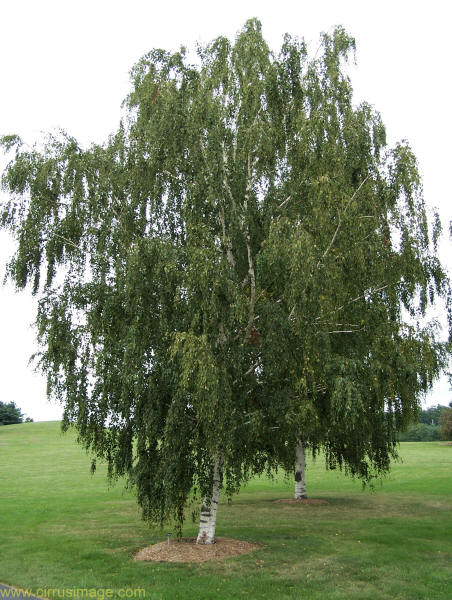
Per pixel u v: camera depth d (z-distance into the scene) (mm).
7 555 14336
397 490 28859
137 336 12445
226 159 14219
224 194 13648
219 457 13742
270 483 33750
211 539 14469
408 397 14734
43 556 14125
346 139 14789
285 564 12812
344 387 11539
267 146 13930
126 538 16438
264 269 12281
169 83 14914
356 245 12602
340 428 14031
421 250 14883
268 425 13336
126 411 12805
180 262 12930
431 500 24797
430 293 16500
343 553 13961
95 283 13859
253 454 13805
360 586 11078
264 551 14055
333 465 21406
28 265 15156
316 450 25344
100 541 15992
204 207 13781
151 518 13039
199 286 12016
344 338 14719
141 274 12414
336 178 13383
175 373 12125
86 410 13422
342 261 12641
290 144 14617
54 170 15500
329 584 11188
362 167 14672
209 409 11281
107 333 13438
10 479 34062
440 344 17109
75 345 14047
